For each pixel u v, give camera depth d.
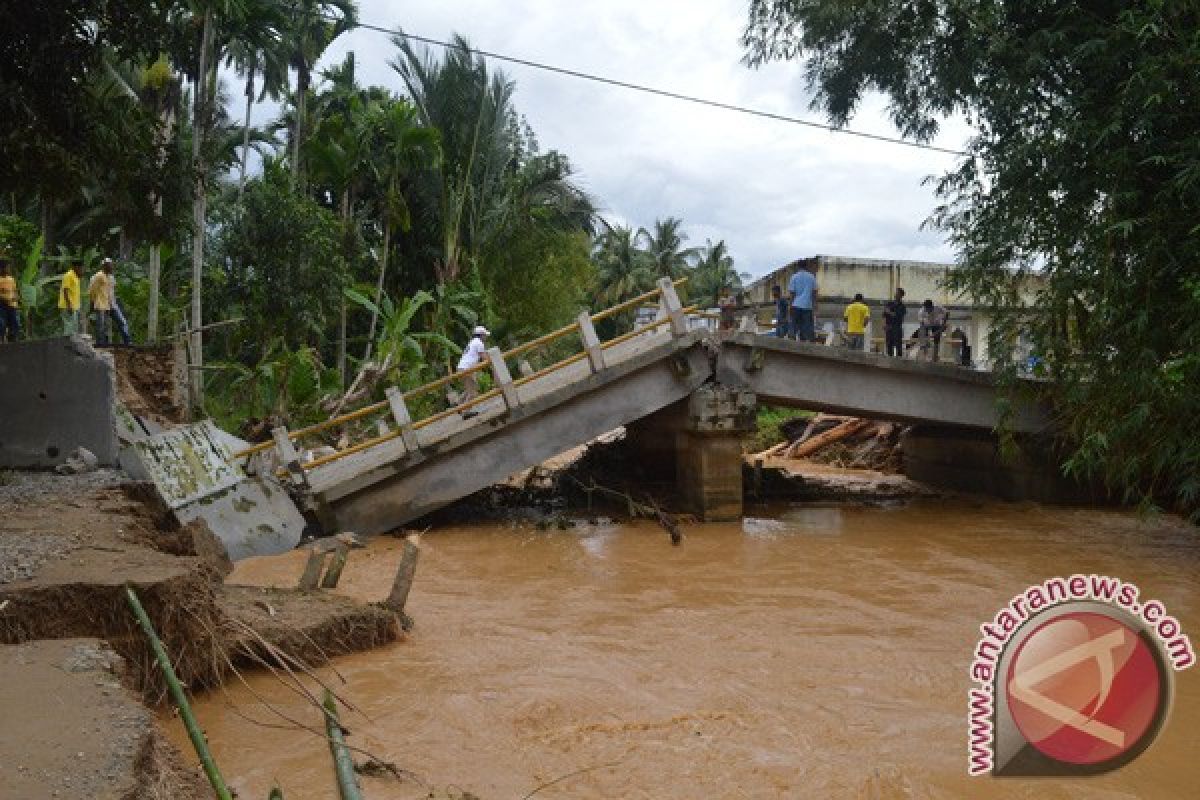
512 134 30.17
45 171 11.68
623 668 7.62
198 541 10.36
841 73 16.45
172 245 13.14
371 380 20.42
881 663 7.81
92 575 6.34
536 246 30.83
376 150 26.86
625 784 5.38
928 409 16.36
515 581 11.09
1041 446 16.94
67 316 15.61
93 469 10.80
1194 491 11.72
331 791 5.21
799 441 24.48
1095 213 12.44
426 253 29.56
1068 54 12.33
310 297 22.22
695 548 13.20
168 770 4.43
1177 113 11.20
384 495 13.84
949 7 14.02
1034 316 13.87
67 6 10.31
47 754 3.97
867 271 31.88
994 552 12.89
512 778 5.44
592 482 16.81
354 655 7.83
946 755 5.86
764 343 15.34
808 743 6.04
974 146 13.90
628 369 14.71
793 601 10.07
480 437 14.20
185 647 6.45
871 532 14.54
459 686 7.07
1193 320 11.14
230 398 21.38
